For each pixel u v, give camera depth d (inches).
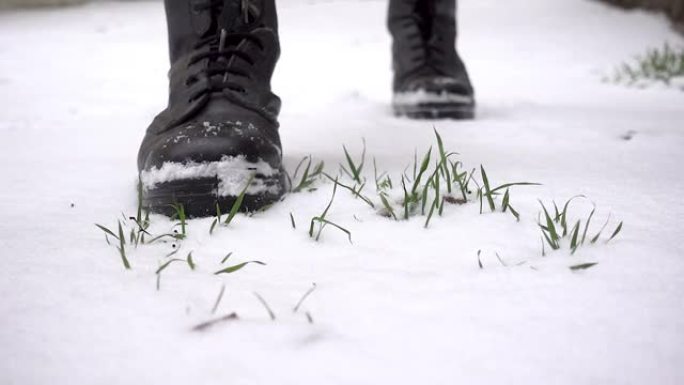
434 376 17.0
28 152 42.3
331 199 31.4
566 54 99.4
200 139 30.3
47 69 83.5
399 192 32.6
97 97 65.1
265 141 31.2
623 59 93.4
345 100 60.6
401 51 51.9
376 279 23.6
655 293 22.0
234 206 29.2
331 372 17.2
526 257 25.7
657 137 44.7
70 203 32.8
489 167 36.9
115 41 111.8
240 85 32.6
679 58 83.8
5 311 21.0
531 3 157.5
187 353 18.1
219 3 33.0
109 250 26.7
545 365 17.6
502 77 80.7
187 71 32.9
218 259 25.8
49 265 25.1
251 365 17.5
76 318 20.5
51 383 16.8
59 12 160.2
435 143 42.4
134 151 42.7
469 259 25.6
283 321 20.1
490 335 19.2
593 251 25.7
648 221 29.7
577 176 35.5
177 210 29.3
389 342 18.8
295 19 125.6
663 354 18.1
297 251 26.6
